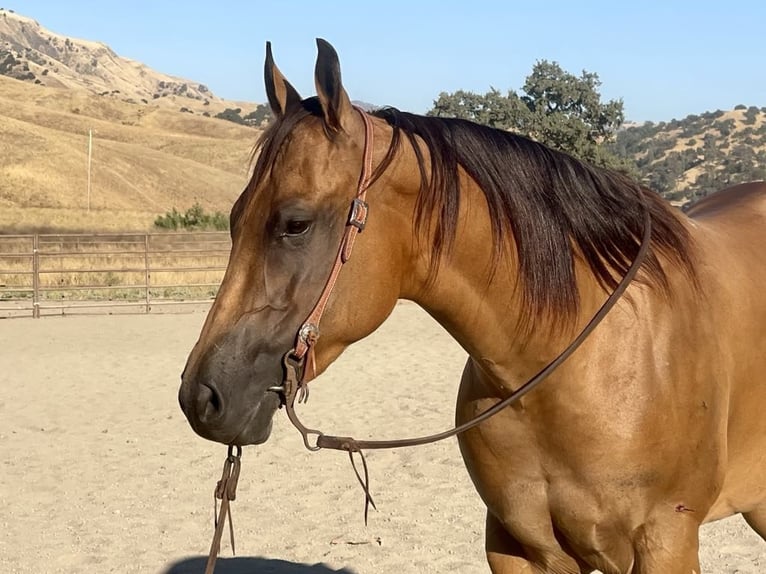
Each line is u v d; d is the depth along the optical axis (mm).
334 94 2270
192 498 6070
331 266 2295
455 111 28906
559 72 29266
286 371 2277
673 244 2781
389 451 7129
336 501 5945
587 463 2535
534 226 2547
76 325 14758
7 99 94812
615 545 2619
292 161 2287
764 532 3359
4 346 12602
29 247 25375
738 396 2871
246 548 5152
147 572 4832
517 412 2598
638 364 2545
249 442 2271
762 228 3363
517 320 2559
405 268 2453
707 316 2738
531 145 2666
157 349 12320
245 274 2289
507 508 2719
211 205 63875
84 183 59312
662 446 2535
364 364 11062
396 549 5070
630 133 105188
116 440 7629
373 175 2338
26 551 5133
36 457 7125
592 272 2637
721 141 93938
